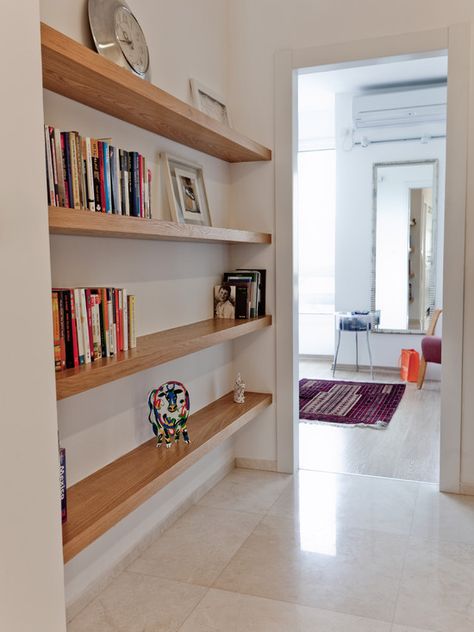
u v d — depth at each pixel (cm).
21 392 136
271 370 336
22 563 137
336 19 305
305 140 686
